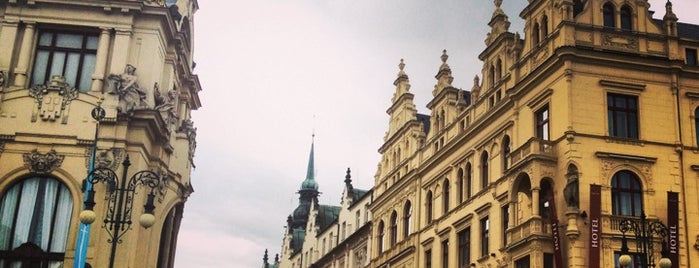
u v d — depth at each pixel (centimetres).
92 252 3700
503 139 4784
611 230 3972
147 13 4200
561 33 4309
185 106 4997
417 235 5841
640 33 4397
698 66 4388
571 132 4084
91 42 4178
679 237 4056
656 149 4197
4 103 3912
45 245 3797
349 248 7494
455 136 5491
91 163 3731
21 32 4119
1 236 3794
